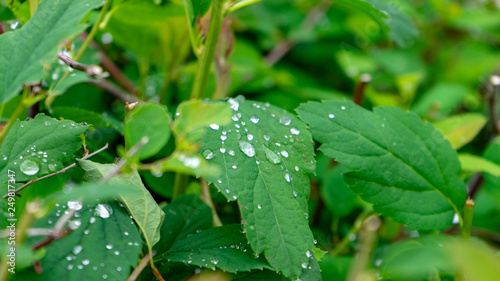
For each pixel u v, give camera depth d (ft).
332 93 1.98
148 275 1.30
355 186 1.35
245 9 2.27
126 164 1.18
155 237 1.27
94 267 1.21
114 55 1.83
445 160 1.38
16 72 1.21
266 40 2.33
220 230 1.31
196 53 1.39
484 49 2.69
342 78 2.32
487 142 1.82
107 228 1.24
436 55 2.56
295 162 1.30
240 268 1.26
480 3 2.73
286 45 2.36
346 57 2.19
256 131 1.31
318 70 2.40
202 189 1.46
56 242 1.22
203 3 1.36
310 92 1.93
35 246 1.19
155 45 1.59
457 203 1.38
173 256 1.27
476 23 2.42
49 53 1.21
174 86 1.76
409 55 2.43
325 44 2.40
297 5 2.52
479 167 1.43
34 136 1.30
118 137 1.53
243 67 1.90
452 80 2.46
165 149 1.53
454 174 1.38
